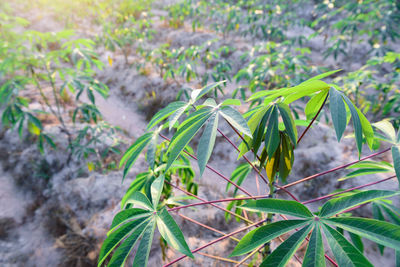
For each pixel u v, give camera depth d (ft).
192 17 30.96
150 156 3.65
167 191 5.65
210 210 10.08
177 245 2.45
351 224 2.24
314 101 2.92
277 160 3.03
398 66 11.18
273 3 24.64
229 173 12.56
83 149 11.87
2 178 12.84
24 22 9.11
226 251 8.44
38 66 9.51
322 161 11.68
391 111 12.76
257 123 2.80
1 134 14.93
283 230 2.38
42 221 10.48
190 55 18.42
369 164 3.85
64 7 28.71
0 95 8.99
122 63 23.52
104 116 17.70
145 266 2.40
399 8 16.43
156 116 3.51
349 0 22.13
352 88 9.95
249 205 2.63
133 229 2.80
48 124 15.11
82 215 10.63
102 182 12.12
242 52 21.30
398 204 9.05
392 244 1.97
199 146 2.35
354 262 1.95
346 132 13.15
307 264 2.09
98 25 31.48
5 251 9.38
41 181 12.53
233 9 23.29
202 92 3.21
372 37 18.02
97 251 8.88
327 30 22.36
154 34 28.17
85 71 9.66
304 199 10.70
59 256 8.87
